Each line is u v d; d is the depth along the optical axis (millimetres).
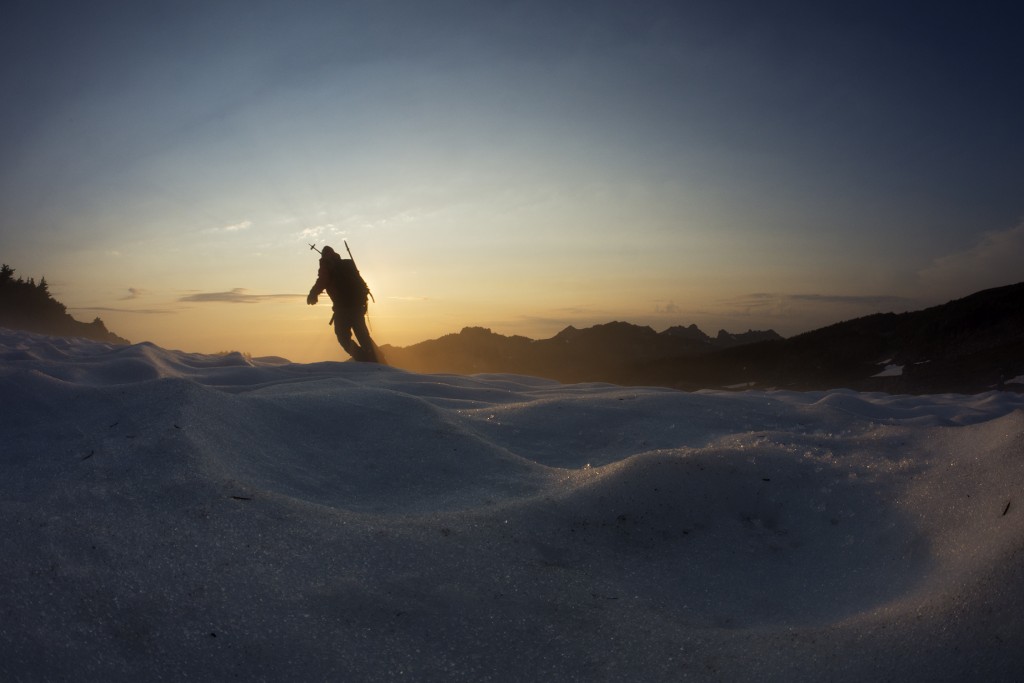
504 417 3756
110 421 2924
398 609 1733
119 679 1451
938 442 2893
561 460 3197
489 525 2156
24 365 4902
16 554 1783
